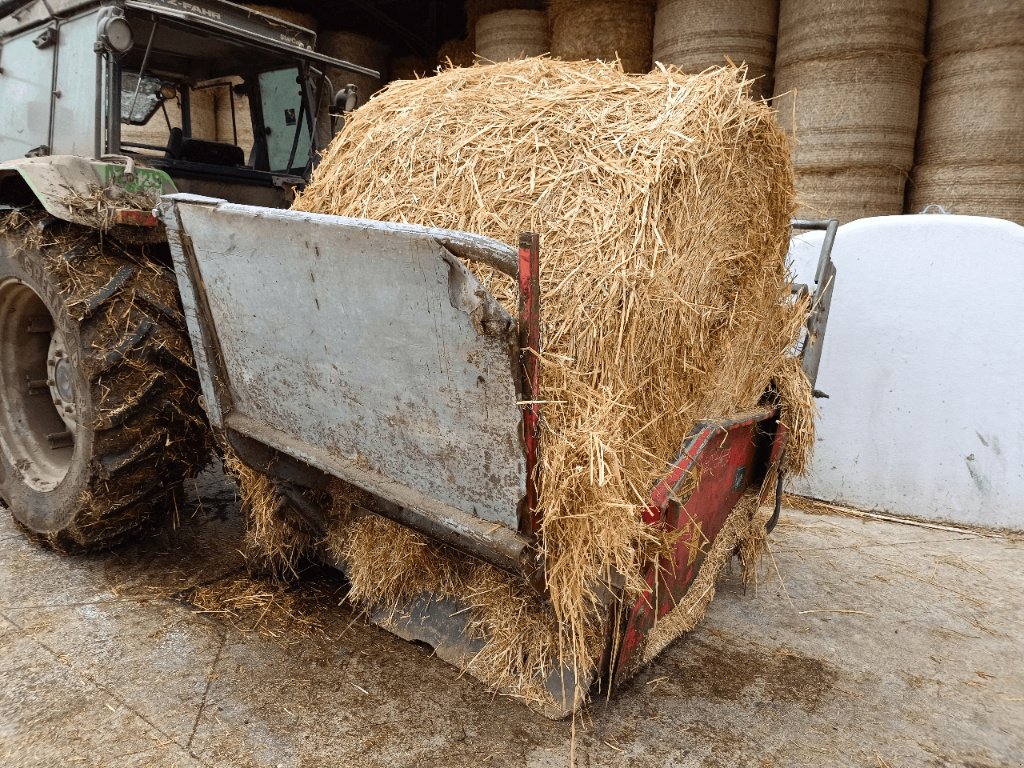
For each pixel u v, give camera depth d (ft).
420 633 7.38
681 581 7.27
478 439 5.29
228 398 7.45
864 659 7.97
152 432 8.08
